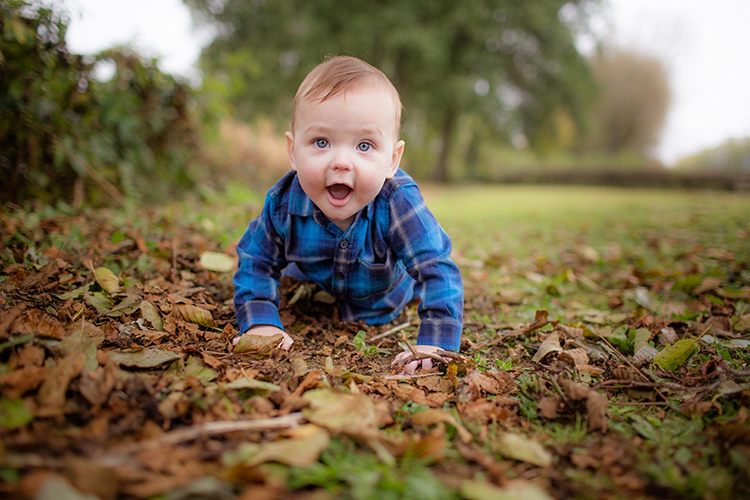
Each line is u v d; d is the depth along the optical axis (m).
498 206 7.19
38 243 2.13
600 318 1.90
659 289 2.35
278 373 1.20
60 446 0.76
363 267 1.55
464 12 13.20
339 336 1.62
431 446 0.85
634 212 5.79
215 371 1.15
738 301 2.05
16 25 2.38
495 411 1.06
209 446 0.84
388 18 12.98
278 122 13.30
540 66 15.22
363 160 1.28
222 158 5.73
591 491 0.80
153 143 4.16
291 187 1.53
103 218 2.96
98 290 1.71
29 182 2.93
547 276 2.69
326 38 13.34
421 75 14.10
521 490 0.75
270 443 0.85
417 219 1.48
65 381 0.94
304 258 1.60
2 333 1.07
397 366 1.36
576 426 1.03
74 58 2.94
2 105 2.65
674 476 0.83
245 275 1.57
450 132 16.23
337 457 0.85
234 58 5.11
